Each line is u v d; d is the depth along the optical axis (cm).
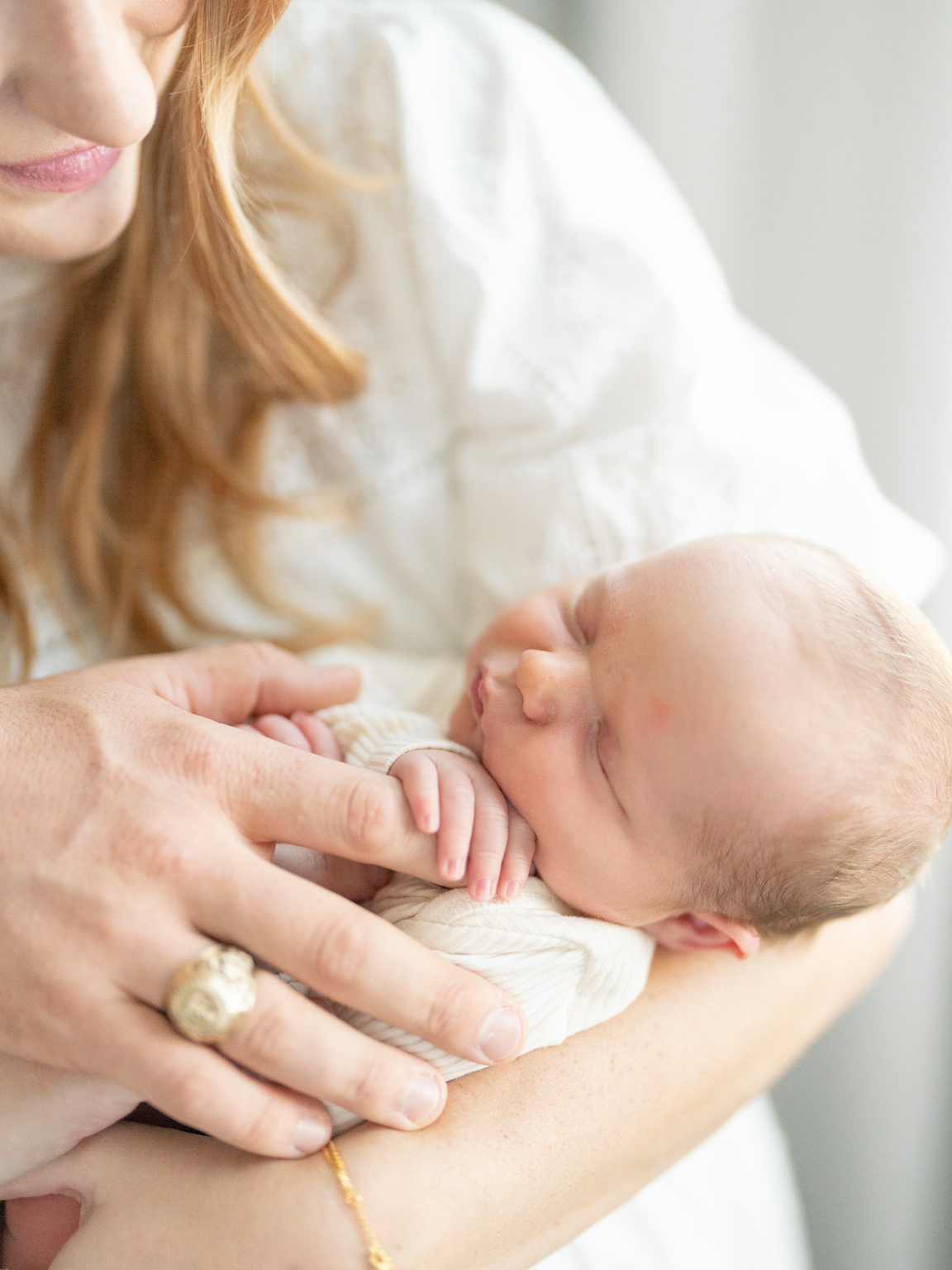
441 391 117
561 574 109
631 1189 81
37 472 110
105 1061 64
